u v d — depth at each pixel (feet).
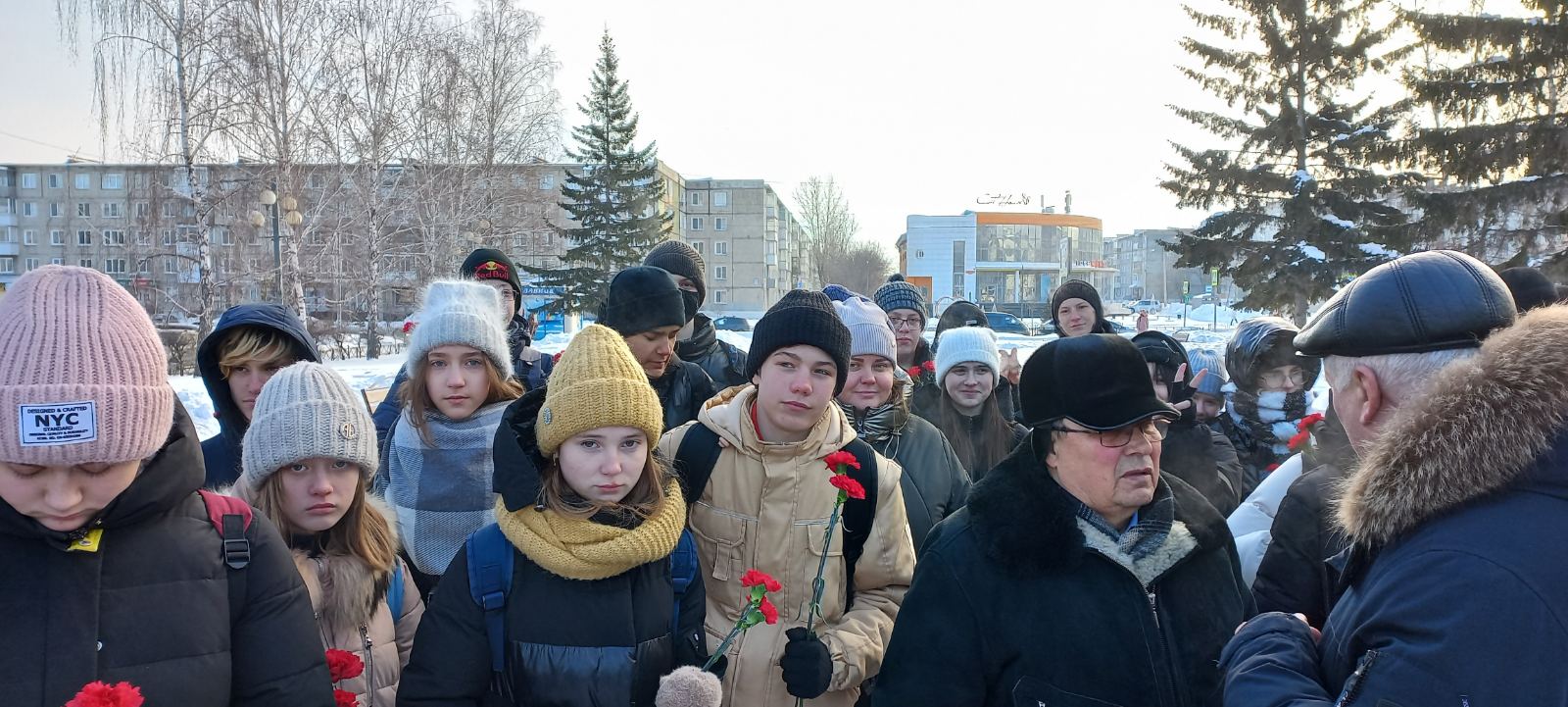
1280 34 68.13
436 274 89.45
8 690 4.24
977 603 5.91
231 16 70.28
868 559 7.50
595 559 6.02
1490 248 54.65
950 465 9.87
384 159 83.66
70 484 4.34
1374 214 66.28
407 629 7.36
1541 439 3.46
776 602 7.23
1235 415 13.03
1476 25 52.01
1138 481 5.67
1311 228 66.74
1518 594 3.29
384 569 7.04
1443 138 54.13
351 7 81.61
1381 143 60.18
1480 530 3.53
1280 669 4.26
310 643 5.38
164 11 67.21
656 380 10.97
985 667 5.90
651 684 6.17
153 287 73.36
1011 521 5.86
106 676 4.43
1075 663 5.64
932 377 15.20
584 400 6.26
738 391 8.64
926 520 9.06
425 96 88.22
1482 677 3.26
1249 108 71.05
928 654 5.97
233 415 9.30
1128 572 5.72
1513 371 3.64
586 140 114.52
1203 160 71.46
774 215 246.68
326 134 79.00
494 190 98.99
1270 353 12.21
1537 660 3.20
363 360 72.28
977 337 12.29
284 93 74.02
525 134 101.71
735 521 7.40
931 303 205.67
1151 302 246.47
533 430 6.89
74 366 4.26
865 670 6.96
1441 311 4.60
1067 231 214.28
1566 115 51.08
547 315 110.22
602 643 6.03
